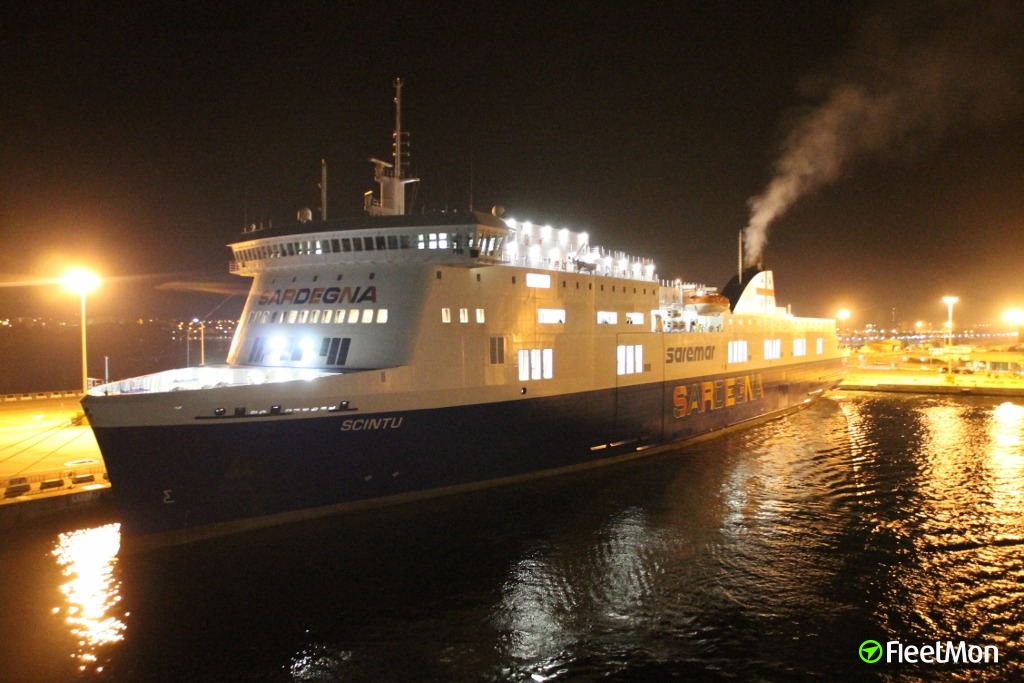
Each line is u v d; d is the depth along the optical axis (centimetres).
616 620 1838
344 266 2686
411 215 2550
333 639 1730
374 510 2477
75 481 2658
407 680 1576
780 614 1873
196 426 2055
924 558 2236
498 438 2739
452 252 2492
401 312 2502
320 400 2252
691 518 2592
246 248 2920
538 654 1680
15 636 1728
